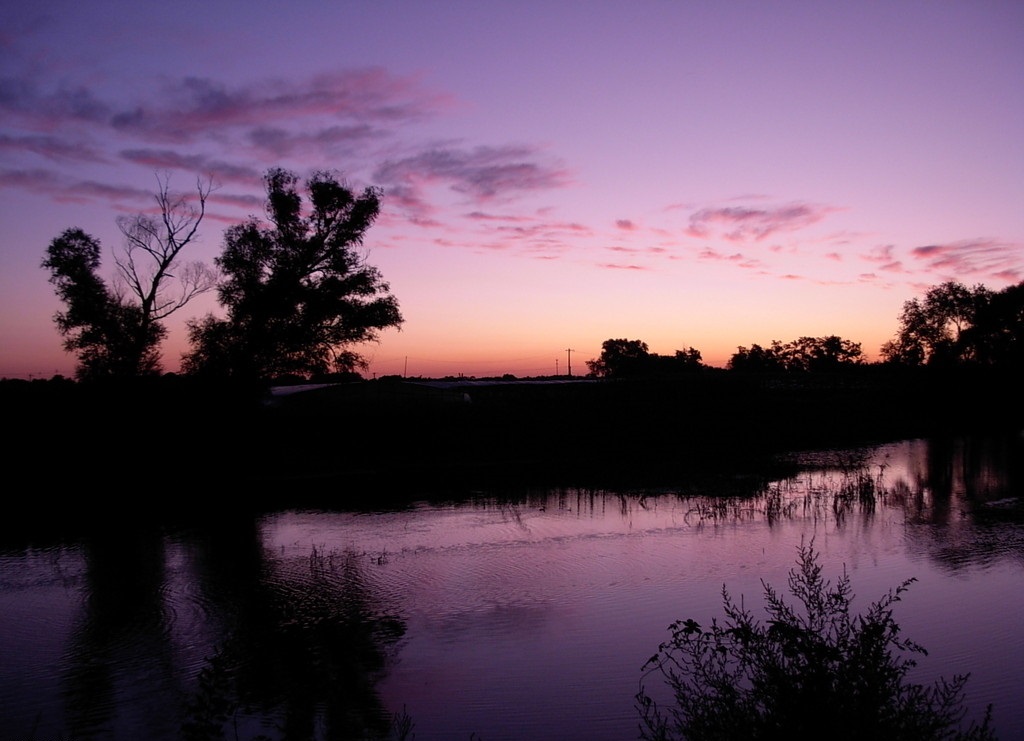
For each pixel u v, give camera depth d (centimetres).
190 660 1134
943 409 5828
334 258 3719
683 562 1609
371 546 1872
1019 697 906
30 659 1148
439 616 1299
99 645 1206
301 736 873
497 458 3778
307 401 4162
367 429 3784
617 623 1230
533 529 2017
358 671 1067
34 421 2975
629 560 1641
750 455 3859
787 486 2725
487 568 1612
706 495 2531
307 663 1105
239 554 1839
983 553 1645
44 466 2914
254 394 3472
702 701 661
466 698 962
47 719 941
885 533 1869
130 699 996
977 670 991
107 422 3069
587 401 4694
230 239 3622
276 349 3628
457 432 3897
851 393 5778
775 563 1583
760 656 610
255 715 934
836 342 10206
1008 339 6206
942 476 2956
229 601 1434
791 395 5609
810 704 562
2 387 3241
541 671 1041
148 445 3120
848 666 573
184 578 1617
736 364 10319
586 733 856
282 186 3653
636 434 4284
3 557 1866
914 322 6569
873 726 553
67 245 3170
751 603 1300
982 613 1228
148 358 3316
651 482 2878
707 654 1016
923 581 1423
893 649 1061
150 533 2142
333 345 3812
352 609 1358
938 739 595
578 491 2684
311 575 1605
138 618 1342
